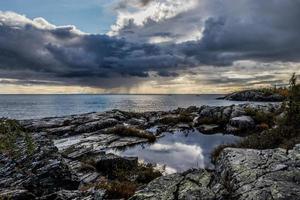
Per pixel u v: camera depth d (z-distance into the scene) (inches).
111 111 1948.8
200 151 964.0
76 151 917.2
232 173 430.6
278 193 347.6
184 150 989.8
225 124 1429.6
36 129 1381.6
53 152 730.8
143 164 799.1
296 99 899.4
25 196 485.1
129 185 561.3
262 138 823.1
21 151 728.3
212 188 424.8
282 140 769.6
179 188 434.3
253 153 499.2
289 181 382.6
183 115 1753.2
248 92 5536.4
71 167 737.0
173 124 1582.2
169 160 861.2
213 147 1011.3
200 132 1342.3
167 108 4146.2
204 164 808.3
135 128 1349.7
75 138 1224.8
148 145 1089.4
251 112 1441.9
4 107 5132.9
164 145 1085.1
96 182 650.2
